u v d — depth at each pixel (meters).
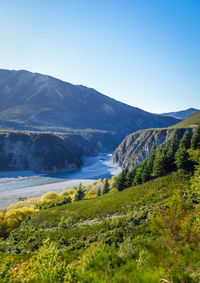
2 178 123.44
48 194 69.69
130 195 35.16
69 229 23.58
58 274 6.15
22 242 22.88
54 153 171.00
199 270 5.81
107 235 13.45
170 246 4.55
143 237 10.24
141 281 5.61
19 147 175.38
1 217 42.97
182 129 142.50
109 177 128.38
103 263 7.72
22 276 6.40
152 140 157.50
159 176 45.09
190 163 37.16
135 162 156.75
